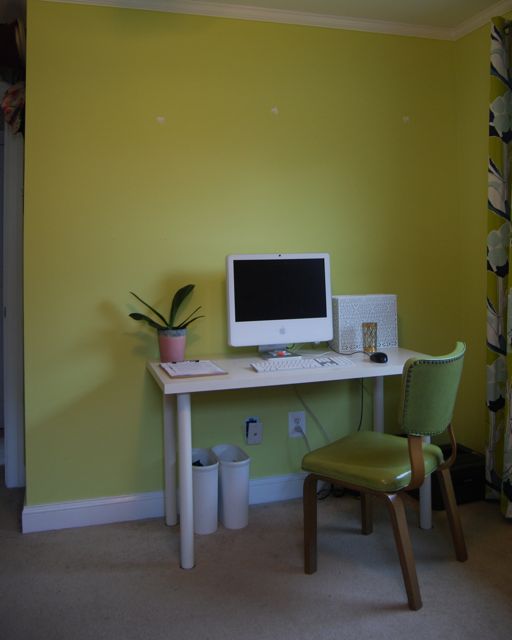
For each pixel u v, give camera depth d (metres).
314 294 2.40
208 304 2.50
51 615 1.73
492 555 2.08
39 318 2.30
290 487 2.66
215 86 2.46
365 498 2.24
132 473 2.44
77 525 2.36
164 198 2.42
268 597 1.83
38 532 2.30
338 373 2.07
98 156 2.33
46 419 2.32
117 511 2.40
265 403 2.62
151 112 2.38
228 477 2.30
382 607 1.77
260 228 2.55
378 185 2.73
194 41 2.43
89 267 2.34
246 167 2.52
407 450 1.96
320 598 1.82
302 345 2.63
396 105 2.74
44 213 2.28
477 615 1.72
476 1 2.47
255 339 2.31
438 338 2.86
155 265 2.42
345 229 2.69
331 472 1.85
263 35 2.52
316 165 2.62
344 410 2.75
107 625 1.68
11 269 2.72
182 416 1.95
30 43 2.24
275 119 2.55
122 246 2.38
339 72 2.64
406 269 2.79
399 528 1.74
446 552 2.11
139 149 2.38
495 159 2.38
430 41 2.78
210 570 2.00
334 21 2.59
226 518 2.33
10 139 2.67
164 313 2.44
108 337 2.38
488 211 2.43
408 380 1.67
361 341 2.52
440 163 2.82
